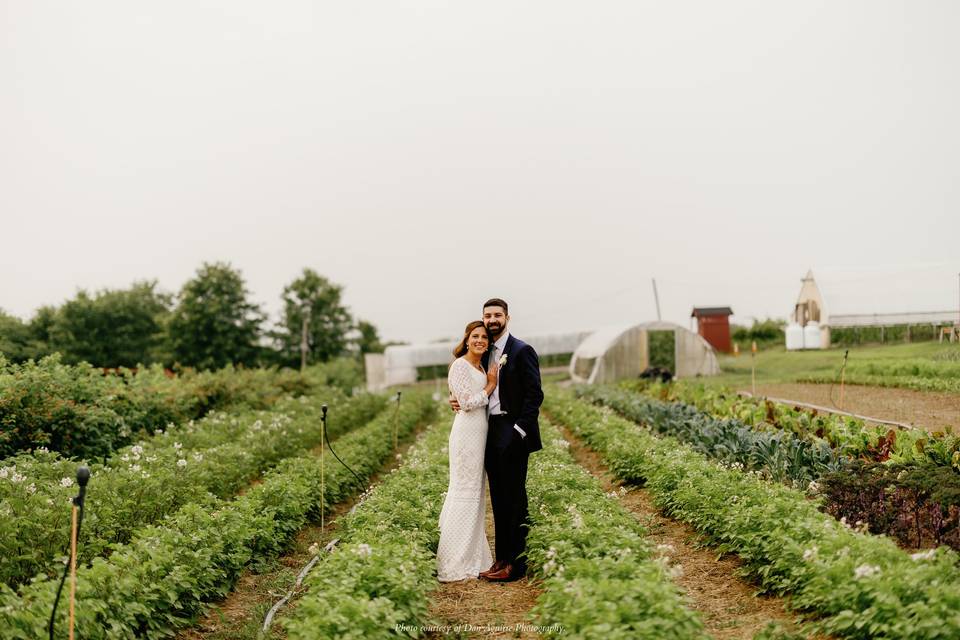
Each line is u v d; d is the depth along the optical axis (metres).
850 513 7.57
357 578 5.44
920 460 8.13
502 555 7.16
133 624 5.44
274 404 21.28
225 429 15.17
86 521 7.10
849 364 23.50
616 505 8.05
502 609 6.30
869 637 4.90
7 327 30.19
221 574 6.84
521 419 7.02
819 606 5.43
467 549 7.07
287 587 7.18
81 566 5.80
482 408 7.17
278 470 11.04
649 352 33.94
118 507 7.87
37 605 4.99
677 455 10.72
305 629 4.84
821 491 7.98
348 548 6.18
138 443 13.17
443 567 7.05
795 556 6.05
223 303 46.25
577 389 28.59
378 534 7.06
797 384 22.70
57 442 11.84
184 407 16.80
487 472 7.27
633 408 19.03
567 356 50.66
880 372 21.17
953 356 20.83
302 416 18.42
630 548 6.19
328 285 58.41
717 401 16.86
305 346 54.72
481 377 7.18
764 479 9.94
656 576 5.19
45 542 6.62
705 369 33.81
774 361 30.70
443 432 15.45
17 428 11.13
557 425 20.58
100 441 12.40
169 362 45.03
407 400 27.50
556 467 10.23
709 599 6.55
